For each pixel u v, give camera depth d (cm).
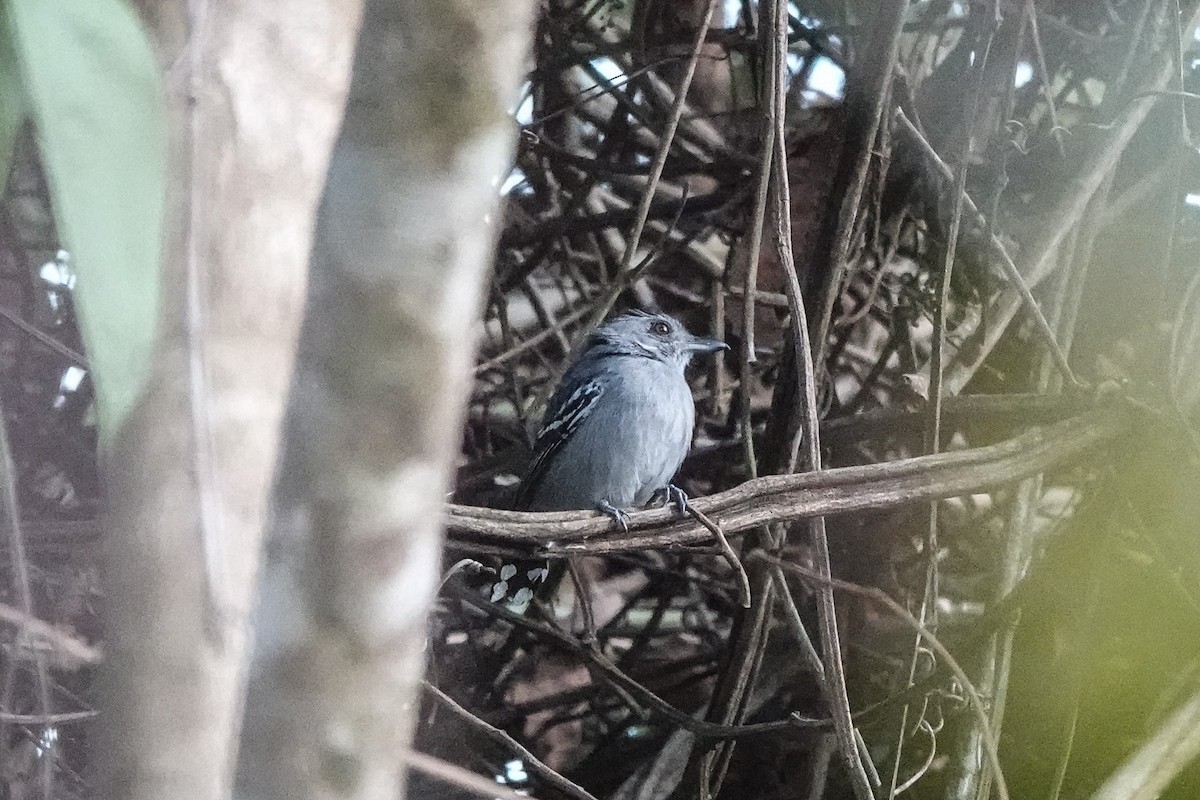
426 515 276
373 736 274
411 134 268
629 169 1133
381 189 267
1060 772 745
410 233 268
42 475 934
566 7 1113
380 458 270
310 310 268
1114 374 1066
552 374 1160
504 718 1114
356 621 272
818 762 952
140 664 238
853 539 1090
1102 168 940
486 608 1007
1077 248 943
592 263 1279
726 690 952
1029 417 895
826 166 1031
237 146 249
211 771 242
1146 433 815
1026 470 793
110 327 199
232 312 249
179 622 239
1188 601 742
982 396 927
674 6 1159
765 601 932
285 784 269
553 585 1161
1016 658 880
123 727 238
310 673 270
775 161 779
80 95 207
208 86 247
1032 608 869
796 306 735
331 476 269
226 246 248
